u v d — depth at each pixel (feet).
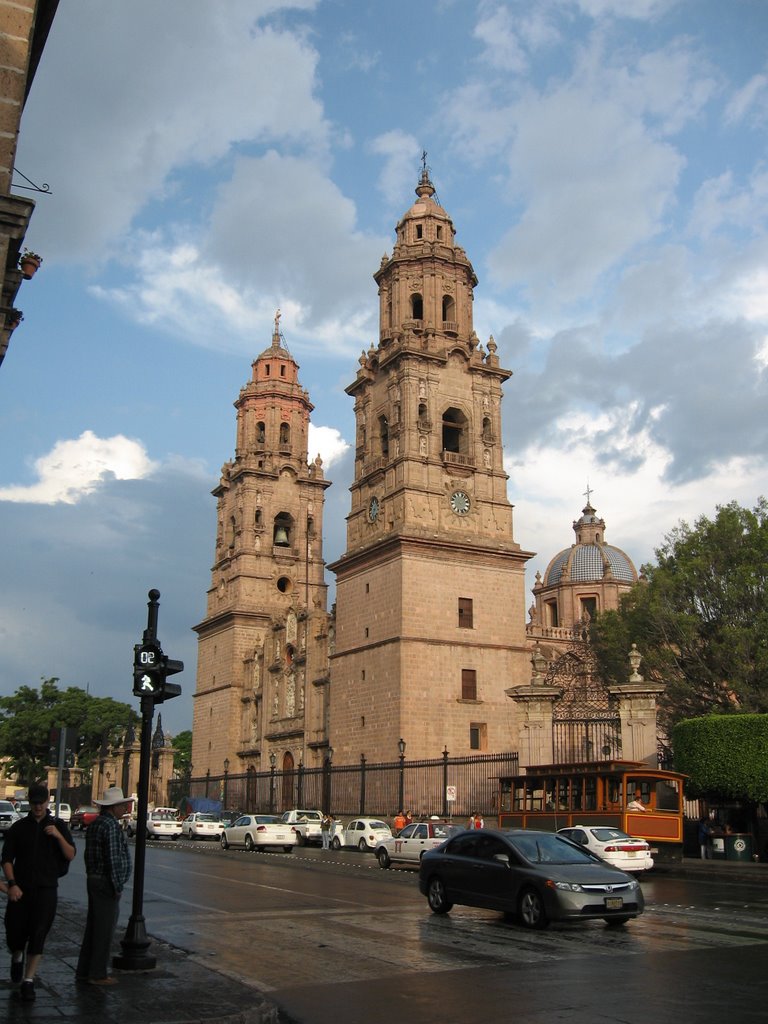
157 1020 35.32
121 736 345.10
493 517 215.31
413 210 235.81
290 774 218.59
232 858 140.46
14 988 41.11
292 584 298.56
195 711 306.76
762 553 171.01
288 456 307.99
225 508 312.09
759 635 162.50
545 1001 42.27
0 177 47.14
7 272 50.96
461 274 229.86
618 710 141.28
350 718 208.54
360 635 211.00
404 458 208.54
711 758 130.62
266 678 268.41
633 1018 38.81
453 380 220.23
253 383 315.99
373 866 128.26
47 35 56.90
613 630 196.85
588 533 324.39
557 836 70.28
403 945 58.08
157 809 214.90
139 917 47.93
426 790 187.62
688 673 176.55
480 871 69.15
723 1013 39.52
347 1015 40.27
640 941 59.52
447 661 199.82
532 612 322.34
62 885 92.02
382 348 225.97
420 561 202.80
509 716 203.10
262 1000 39.24
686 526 184.55
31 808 40.83
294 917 70.69
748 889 94.27
